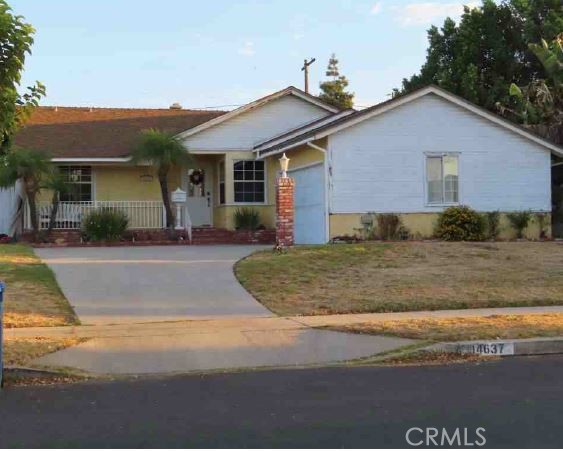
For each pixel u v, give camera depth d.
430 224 21.34
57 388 7.90
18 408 7.01
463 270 15.12
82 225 22.84
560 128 26.89
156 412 6.83
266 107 26.16
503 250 17.66
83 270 15.58
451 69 36.22
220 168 26.58
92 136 26.33
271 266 15.41
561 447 5.63
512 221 21.77
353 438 5.89
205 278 14.66
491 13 36.19
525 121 29.89
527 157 22.14
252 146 25.94
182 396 7.49
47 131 26.48
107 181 25.94
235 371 8.76
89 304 12.34
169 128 27.30
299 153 23.12
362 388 7.77
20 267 15.45
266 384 8.03
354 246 17.69
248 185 25.84
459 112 21.62
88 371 8.64
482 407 6.88
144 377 8.45
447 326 10.66
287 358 9.35
